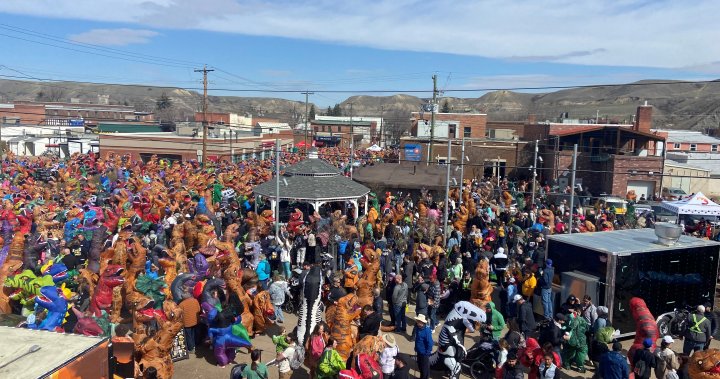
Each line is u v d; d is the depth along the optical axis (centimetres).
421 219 2414
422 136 6247
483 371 1209
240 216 2689
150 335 1109
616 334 1405
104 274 1295
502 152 5497
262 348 1367
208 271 1602
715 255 1552
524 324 1355
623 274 1423
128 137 6612
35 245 1577
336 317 1198
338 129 11175
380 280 1664
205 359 1290
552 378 1074
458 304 1288
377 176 3784
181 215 2191
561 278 1516
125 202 2380
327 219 2236
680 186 4806
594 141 4797
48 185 3769
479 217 2467
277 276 1580
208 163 5169
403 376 1088
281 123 11638
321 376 1093
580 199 3931
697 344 1282
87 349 684
